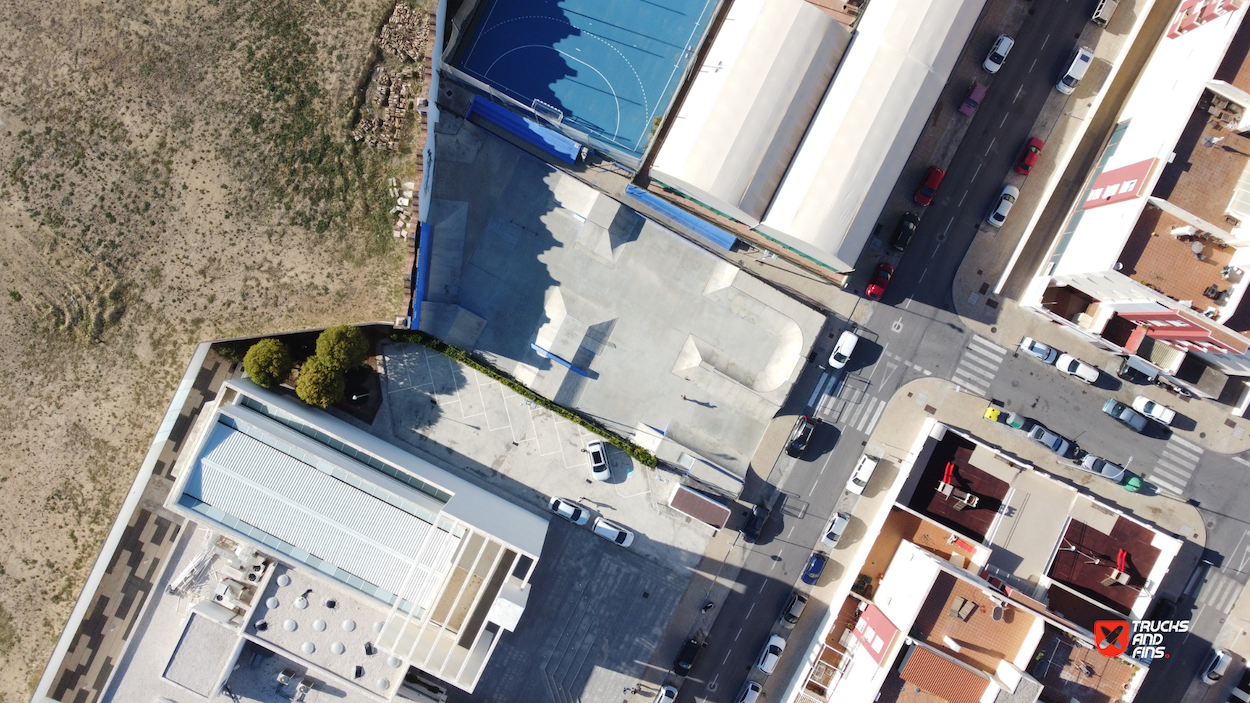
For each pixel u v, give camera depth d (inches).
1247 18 1555.1
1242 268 1563.7
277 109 1835.6
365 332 1873.8
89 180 1844.2
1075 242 1760.6
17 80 1839.3
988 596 1644.9
